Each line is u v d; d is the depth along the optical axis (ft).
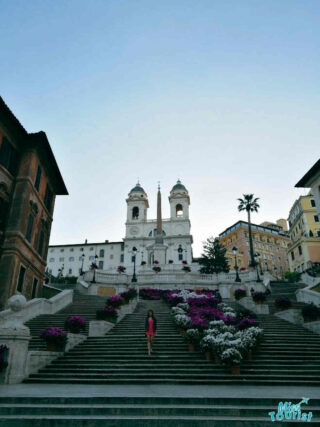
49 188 90.02
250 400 23.43
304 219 180.65
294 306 71.87
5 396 23.50
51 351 39.19
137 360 37.83
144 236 278.67
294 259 173.78
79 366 36.35
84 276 117.08
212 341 37.63
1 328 33.22
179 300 75.05
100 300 88.12
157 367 36.09
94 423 20.42
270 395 24.90
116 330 52.01
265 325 55.62
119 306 63.05
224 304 73.61
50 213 91.40
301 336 48.34
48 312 67.51
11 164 70.49
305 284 108.99
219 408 21.91
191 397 23.50
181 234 274.98
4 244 64.85
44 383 32.35
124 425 20.34
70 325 45.85
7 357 32.30
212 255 169.89
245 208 160.76
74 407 22.06
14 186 70.54
